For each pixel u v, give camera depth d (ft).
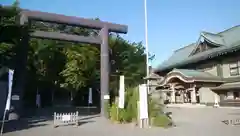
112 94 83.20
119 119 55.16
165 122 48.80
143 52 114.11
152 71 145.28
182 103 105.29
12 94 62.54
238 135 37.63
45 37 67.00
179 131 42.29
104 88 69.97
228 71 100.53
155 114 50.39
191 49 141.38
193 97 99.71
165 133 40.34
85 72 101.45
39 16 64.49
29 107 126.00
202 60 111.86
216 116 64.95
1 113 61.72
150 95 54.29
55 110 102.22
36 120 61.31
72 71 99.35
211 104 97.04
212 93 101.24
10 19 59.00
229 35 114.62
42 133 40.86
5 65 65.62
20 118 64.69
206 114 69.92
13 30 59.06
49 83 137.90
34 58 118.83
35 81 131.75
